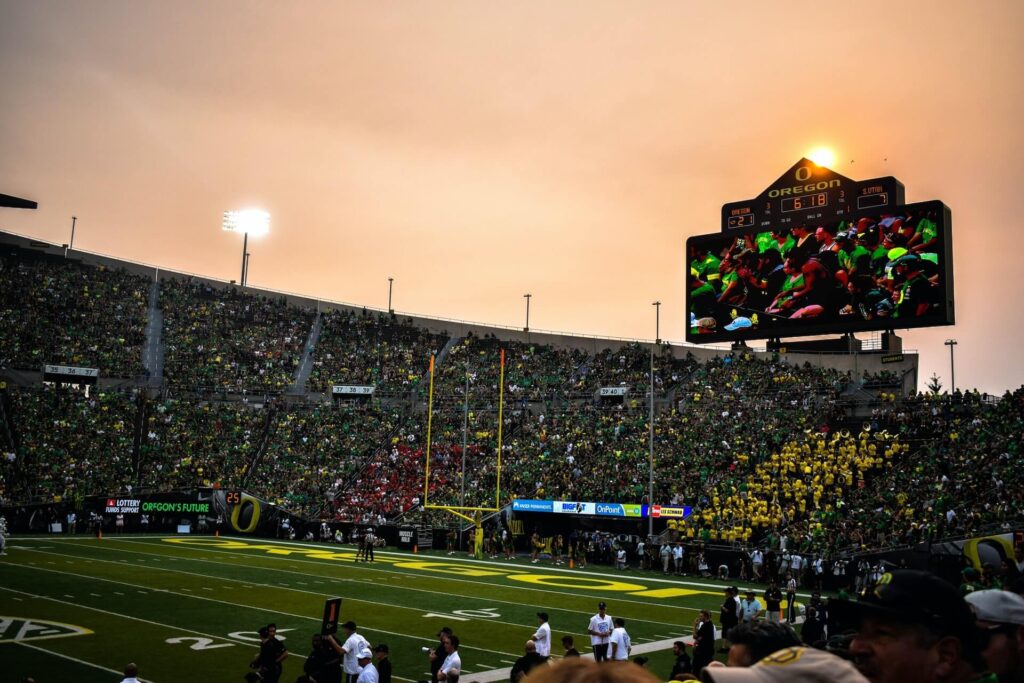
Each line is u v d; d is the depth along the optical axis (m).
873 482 45.06
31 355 68.69
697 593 36.66
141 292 81.19
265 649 16.14
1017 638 3.10
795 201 52.84
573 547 49.47
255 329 81.94
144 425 65.75
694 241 56.12
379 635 25.09
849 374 60.38
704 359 75.19
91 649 21.91
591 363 76.12
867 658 2.50
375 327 85.31
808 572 39.09
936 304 47.28
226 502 61.78
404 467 63.41
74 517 58.09
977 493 40.03
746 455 50.91
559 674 1.90
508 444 63.19
